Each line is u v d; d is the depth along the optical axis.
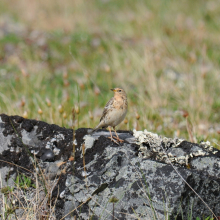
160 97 14.05
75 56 20.55
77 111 9.79
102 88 16.39
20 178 7.38
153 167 6.60
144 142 7.22
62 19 27.09
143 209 6.34
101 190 6.66
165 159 6.97
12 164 7.51
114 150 7.08
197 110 12.80
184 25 23.42
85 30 24.06
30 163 7.50
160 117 12.51
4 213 6.82
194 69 16.78
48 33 23.41
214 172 6.82
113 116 7.96
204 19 25.14
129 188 6.50
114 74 17.78
